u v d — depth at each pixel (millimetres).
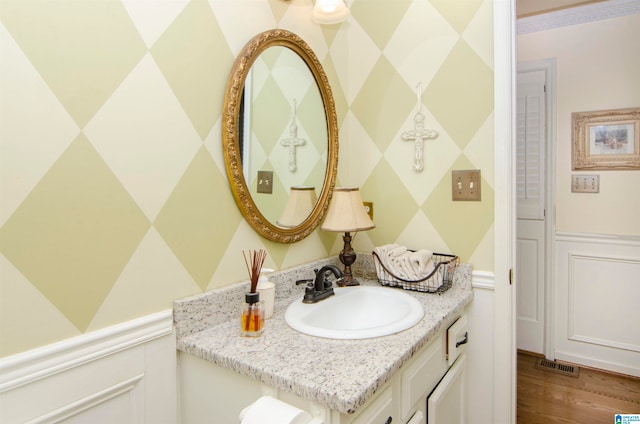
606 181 2473
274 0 1350
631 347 2434
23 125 763
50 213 804
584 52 2494
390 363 876
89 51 861
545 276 2689
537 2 2432
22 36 759
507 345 1428
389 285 1504
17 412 758
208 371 1002
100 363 887
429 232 1589
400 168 1646
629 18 2359
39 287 790
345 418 791
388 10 1639
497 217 1428
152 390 996
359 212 1450
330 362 886
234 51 1208
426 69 1563
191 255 1090
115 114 911
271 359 905
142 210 970
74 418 848
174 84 1038
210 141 1139
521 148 2725
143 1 965
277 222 1359
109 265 907
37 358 781
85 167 859
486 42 1438
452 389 1324
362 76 1721
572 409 2121
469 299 1422
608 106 2441
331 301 1297
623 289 2445
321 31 1585
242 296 1206
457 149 1511
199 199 1109
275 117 1342
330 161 1611
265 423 761
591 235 2521
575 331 2611
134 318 957
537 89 2648
